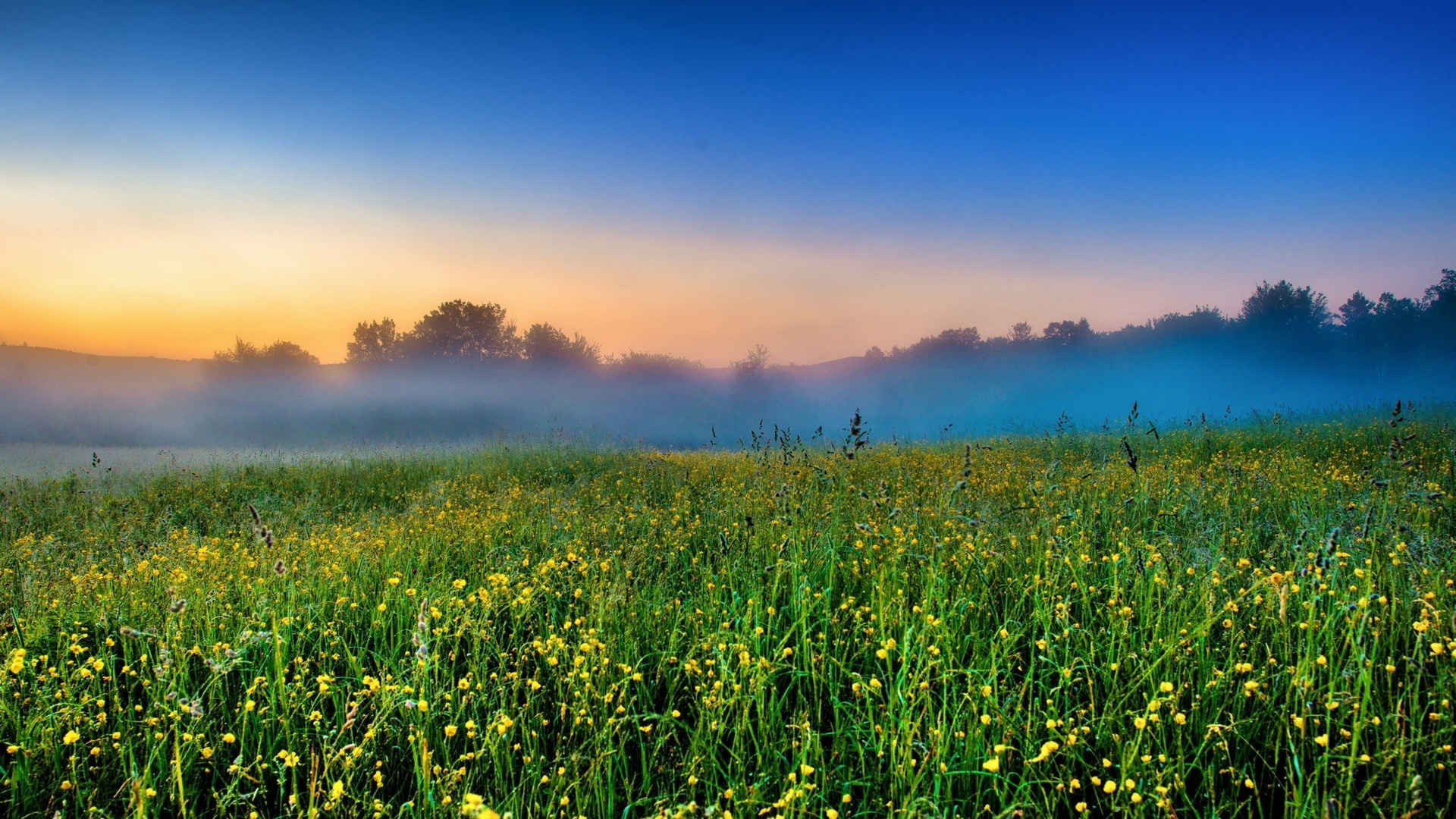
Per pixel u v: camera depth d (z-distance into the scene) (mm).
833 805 3115
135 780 2826
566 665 4066
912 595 4895
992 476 9281
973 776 3148
